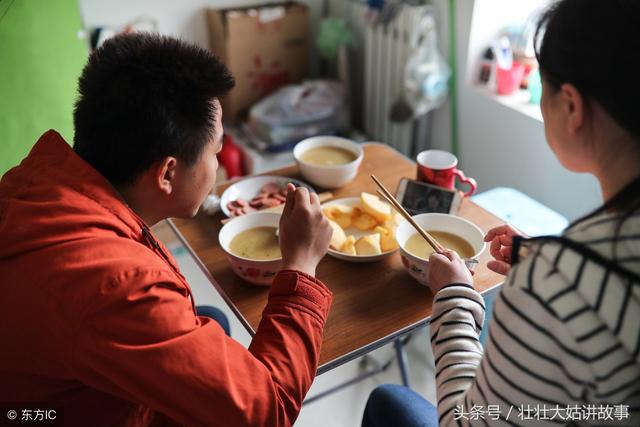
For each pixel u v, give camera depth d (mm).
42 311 651
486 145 2211
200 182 809
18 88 1780
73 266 650
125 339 646
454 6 2117
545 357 548
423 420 967
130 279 654
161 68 709
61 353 661
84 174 726
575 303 518
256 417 699
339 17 2730
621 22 484
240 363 709
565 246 533
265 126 2467
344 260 1082
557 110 579
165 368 656
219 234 1061
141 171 746
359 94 2783
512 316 565
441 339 756
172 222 1206
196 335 686
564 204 1999
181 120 725
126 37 763
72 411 744
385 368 1747
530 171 2066
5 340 681
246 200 1288
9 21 1708
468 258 1017
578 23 514
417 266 974
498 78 2096
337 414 1655
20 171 772
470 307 771
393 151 1499
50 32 1808
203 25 2578
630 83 490
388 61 2348
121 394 697
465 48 2133
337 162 1354
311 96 2529
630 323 499
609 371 524
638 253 501
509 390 586
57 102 1883
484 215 1220
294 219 886
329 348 885
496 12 2084
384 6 2332
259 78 2611
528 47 2049
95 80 717
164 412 688
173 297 688
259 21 2463
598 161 562
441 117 2387
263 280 1003
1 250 682
